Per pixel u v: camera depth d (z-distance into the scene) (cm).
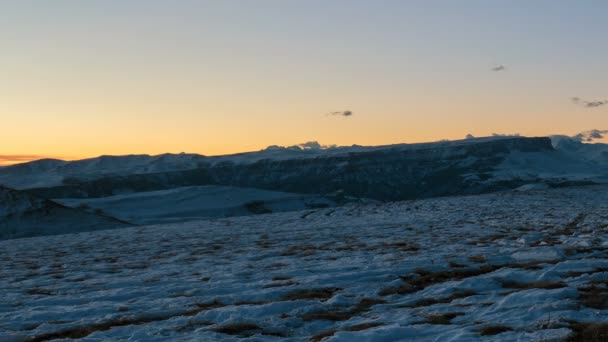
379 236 5325
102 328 1783
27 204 15150
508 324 1535
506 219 7000
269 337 1576
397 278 2505
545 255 2908
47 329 1794
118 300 2347
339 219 9481
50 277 3362
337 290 2297
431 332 1527
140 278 2984
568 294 1845
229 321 1761
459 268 2652
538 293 1859
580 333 1373
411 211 10444
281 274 2811
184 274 3091
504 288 2144
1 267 4269
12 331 1814
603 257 2850
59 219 14725
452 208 10431
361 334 1491
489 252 3259
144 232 8719
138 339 1603
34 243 7712
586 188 15525
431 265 2773
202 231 8056
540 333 1398
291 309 1947
